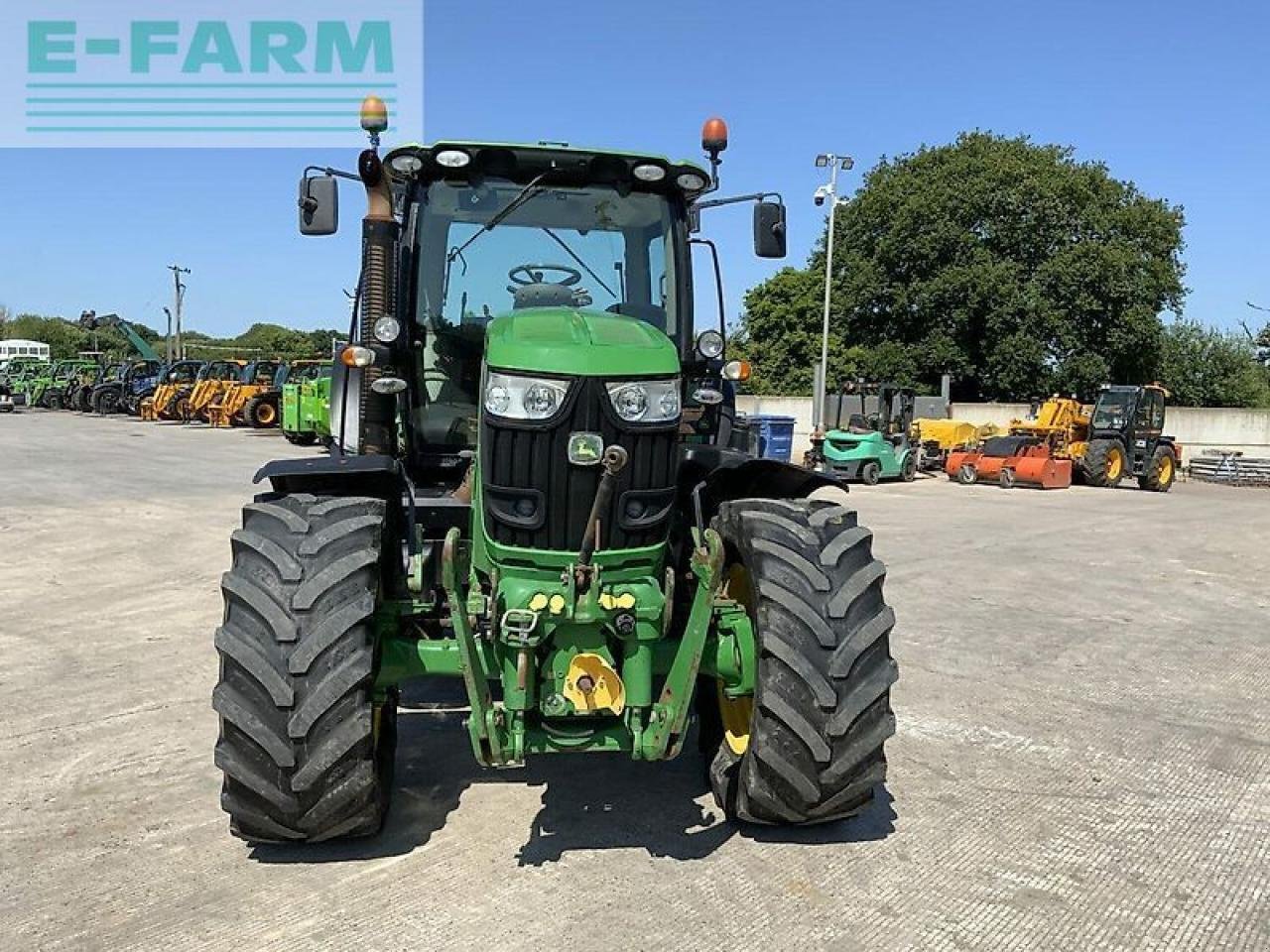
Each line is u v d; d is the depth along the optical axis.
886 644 3.76
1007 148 39.81
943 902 3.51
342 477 4.11
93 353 50.00
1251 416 29.02
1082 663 6.70
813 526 3.84
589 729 3.58
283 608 3.51
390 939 3.21
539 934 3.24
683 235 5.00
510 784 4.48
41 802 4.21
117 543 10.39
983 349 37.84
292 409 24.31
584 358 3.49
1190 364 43.62
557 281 4.85
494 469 3.54
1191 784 4.64
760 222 5.24
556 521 3.51
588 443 3.46
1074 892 3.62
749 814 3.77
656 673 3.91
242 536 3.68
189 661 6.27
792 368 39.66
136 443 24.45
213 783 4.43
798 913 3.41
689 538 4.28
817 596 3.64
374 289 4.54
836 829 4.08
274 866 3.69
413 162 4.64
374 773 3.59
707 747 4.57
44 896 3.45
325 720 3.47
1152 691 6.11
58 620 7.31
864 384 25.58
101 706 5.43
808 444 29.72
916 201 37.91
